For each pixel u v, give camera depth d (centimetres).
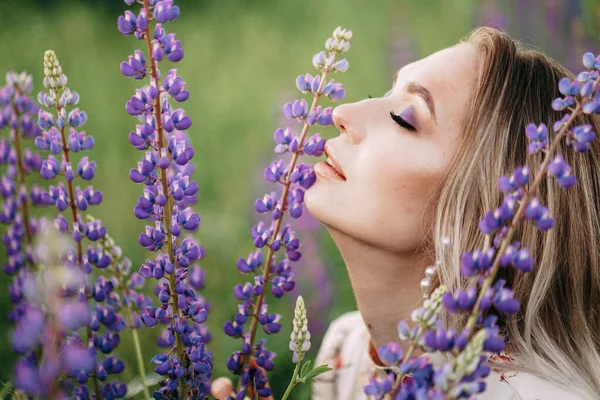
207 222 391
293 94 562
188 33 792
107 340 164
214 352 295
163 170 153
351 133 183
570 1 557
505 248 133
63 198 162
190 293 159
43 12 761
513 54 192
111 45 705
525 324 182
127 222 413
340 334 252
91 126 536
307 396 285
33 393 133
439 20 711
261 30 796
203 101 628
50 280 126
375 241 180
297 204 184
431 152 179
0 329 287
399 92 189
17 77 180
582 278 190
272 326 179
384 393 133
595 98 142
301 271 356
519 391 174
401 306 191
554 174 134
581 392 177
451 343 126
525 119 186
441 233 177
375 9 817
